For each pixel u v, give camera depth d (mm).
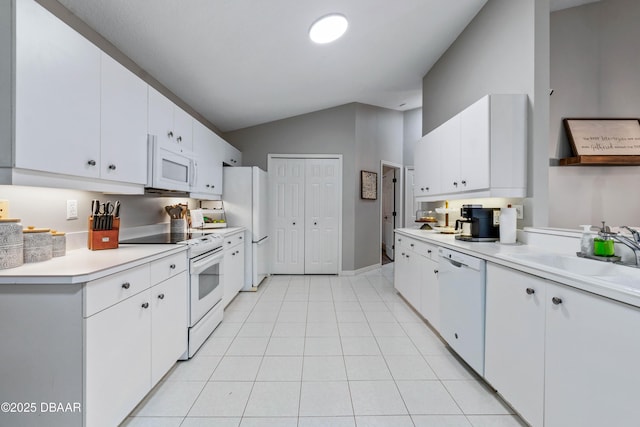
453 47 3182
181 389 1721
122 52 2236
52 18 1222
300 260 4605
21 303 1111
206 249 2316
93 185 1518
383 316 2900
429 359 2080
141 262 1469
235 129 4574
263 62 2795
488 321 1675
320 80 3494
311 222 4586
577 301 1097
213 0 1882
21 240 1259
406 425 1445
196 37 2203
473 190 2307
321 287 3928
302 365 1992
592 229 1849
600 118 2414
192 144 2691
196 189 2703
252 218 3738
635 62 2363
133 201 2408
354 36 2701
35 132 1155
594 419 1027
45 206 1590
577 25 2447
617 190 2387
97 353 1176
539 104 2086
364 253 4812
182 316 1962
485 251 1753
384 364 2010
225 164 3893
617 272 1356
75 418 1120
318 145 4566
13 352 1114
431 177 3016
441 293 2242
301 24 2332
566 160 2340
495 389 1614
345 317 2873
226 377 1846
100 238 1734
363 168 4730
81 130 1385
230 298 3082
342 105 4566
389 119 5223
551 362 1217
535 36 2072
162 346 1694
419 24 2750
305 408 1563
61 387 1119
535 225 2080
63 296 1113
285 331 2541
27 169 1149
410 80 4027
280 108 4105
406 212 5484
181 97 3207
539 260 1640
